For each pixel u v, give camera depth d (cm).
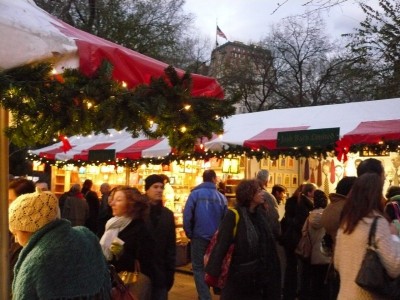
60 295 211
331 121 775
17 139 278
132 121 283
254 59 3294
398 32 1588
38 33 244
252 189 443
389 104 769
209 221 677
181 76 322
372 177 331
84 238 231
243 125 914
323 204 670
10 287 282
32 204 224
